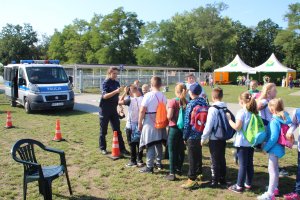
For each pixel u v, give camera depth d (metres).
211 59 75.06
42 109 14.78
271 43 89.75
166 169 6.72
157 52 76.88
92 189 5.74
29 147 5.10
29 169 4.98
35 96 14.62
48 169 5.18
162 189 5.70
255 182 5.99
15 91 16.80
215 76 51.50
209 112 5.44
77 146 8.76
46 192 4.80
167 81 41.03
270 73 52.00
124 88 7.56
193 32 74.44
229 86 43.06
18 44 84.81
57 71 15.94
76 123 12.36
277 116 5.17
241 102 5.47
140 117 6.26
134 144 6.91
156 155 6.71
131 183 6.00
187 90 6.53
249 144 5.30
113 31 79.94
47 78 15.49
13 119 13.26
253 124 5.23
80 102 19.97
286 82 43.97
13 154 4.64
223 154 5.73
